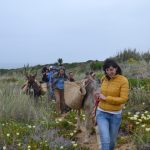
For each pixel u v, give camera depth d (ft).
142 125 32.14
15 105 43.29
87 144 33.09
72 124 38.68
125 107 40.09
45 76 58.70
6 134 34.30
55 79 50.29
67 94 35.01
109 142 25.73
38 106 49.60
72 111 45.44
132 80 53.16
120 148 30.45
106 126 26.02
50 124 38.22
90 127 34.01
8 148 31.22
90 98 33.22
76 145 31.42
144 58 97.35
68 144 31.86
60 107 49.55
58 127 37.63
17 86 62.44
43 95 53.98
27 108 43.73
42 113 43.98
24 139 33.14
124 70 69.05
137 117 36.01
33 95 52.49
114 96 26.14
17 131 35.27
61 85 49.55
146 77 59.57
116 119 26.35
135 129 32.94
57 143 31.83
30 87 53.21
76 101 34.17
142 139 29.53
